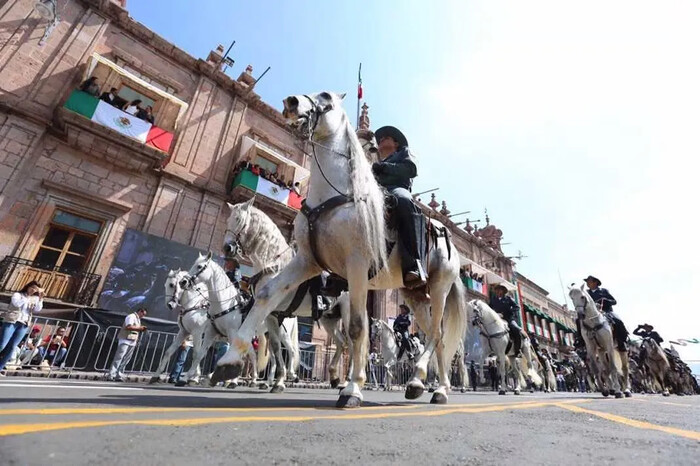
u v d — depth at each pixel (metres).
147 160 12.77
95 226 11.85
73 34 12.76
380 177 4.08
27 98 11.34
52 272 10.40
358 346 2.77
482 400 4.95
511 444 1.33
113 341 8.84
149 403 2.23
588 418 2.34
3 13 11.59
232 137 16.16
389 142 4.52
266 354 7.38
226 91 16.69
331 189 3.07
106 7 13.66
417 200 24.92
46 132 11.43
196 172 14.57
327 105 3.27
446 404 3.64
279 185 15.98
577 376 22.53
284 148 17.84
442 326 4.68
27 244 10.40
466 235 29.52
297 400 3.35
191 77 15.83
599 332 8.16
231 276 8.31
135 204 12.65
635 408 3.51
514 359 10.40
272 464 0.92
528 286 36.81
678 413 3.06
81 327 9.38
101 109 11.80
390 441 1.30
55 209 11.18
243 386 7.84
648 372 16.03
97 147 11.93
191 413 1.75
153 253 11.96
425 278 3.52
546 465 1.00
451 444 1.29
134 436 1.12
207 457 0.95
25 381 4.70
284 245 6.21
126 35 14.31
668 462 1.05
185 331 7.32
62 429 1.14
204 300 7.21
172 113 14.05
